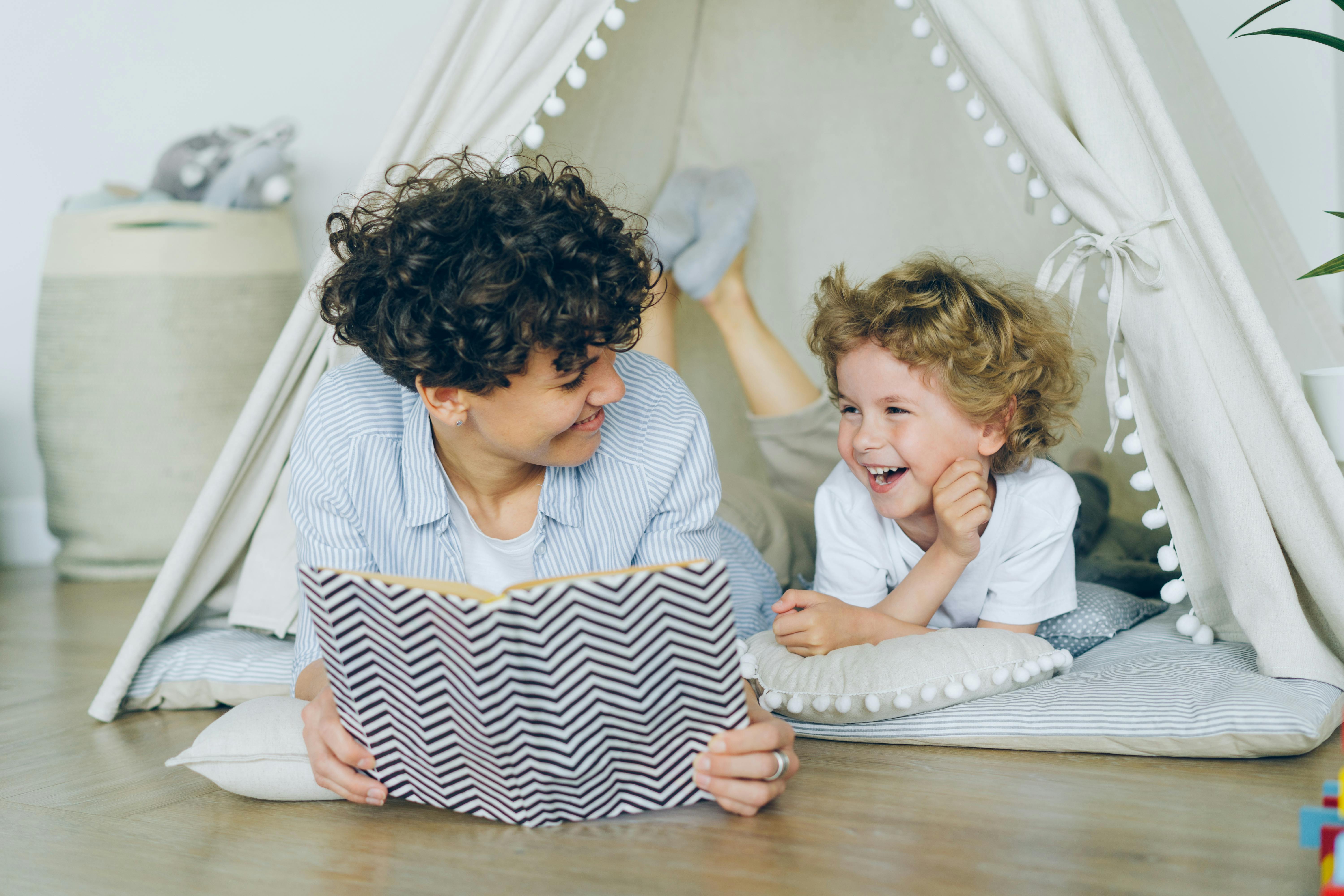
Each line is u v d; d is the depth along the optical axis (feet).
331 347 4.33
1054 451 6.00
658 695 2.65
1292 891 2.31
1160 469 3.92
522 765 2.67
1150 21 5.29
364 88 8.63
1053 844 2.59
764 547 5.39
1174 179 3.65
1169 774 3.12
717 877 2.44
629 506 3.32
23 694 4.64
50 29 8.54
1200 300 3.68
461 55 4.08
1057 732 3.32
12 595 7.27
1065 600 4.14
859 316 3.87
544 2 4.01
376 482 3.20
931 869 2.45
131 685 4.30
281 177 7.79
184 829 2.92
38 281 8.67
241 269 7.67
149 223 7.54
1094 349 5.76
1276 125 7.45
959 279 3.93
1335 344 5.98
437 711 2.66
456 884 2.46
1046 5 3.69
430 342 2.65
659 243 6.08
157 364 7.50
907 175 6.39
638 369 3.46
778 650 3.83
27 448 8.78
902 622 3.82
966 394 3.76
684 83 6.50
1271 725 3.12
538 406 2.79
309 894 2.45
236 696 4.26
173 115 8.74
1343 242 7.43
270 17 8.64
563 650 2.53
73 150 8.66
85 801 3.19
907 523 4.10
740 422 6.91
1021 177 6.04
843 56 6.34
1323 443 3.51
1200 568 3.96
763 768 2.75
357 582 2.56
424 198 2.77
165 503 7.63
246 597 4.60
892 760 3.35
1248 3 7.38
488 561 3.38
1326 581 3.60
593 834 2.74
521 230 2.59
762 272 6.85
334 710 2.91
